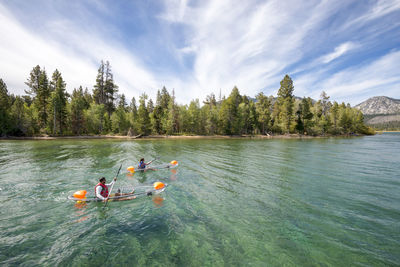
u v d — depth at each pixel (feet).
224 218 21.65
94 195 27.55
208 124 231.91
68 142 124.16
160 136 202.18
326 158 62.28
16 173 40.57
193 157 63.52
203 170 44.34
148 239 17.63
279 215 22.49
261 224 20.44
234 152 77.41
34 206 24.61
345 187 32.83
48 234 18.42
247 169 45.80
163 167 46.21
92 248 16.33
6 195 28.25
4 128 154.20
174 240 17.48
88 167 46.50
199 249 16.25
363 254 15.80
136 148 90.58
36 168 45.24
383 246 16.81
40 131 169.07
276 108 267.80
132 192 29.01
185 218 21.59
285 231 19.15
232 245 16.84
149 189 30.68
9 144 105.91
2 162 52.47
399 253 15.90
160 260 14.85
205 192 29.89
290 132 243.19
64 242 17.17
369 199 27.37
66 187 31.89
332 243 17.26
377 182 35.45
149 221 20.92
